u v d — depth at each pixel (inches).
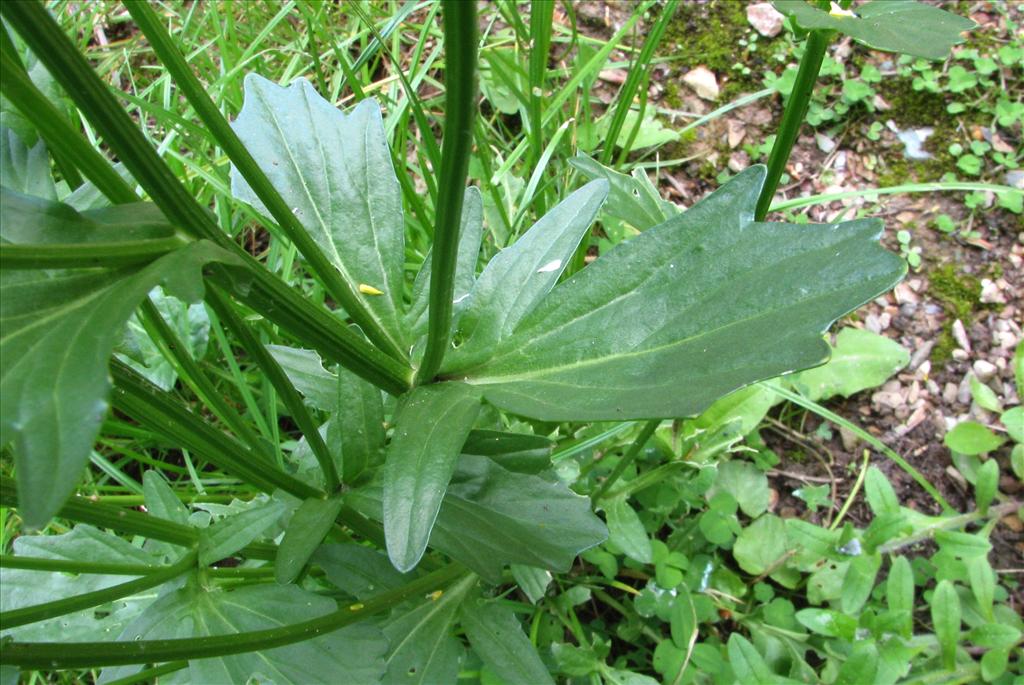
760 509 12.6
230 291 6.8
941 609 10.8
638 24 16.2
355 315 8.1
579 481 11.5
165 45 6.4
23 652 6.6
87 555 9.0
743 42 15.9
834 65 15.4
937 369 13.7
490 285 7.8
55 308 5.9
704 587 11.9
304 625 7.9
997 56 15.2
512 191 13.0
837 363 13.6
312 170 9.0
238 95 13.8
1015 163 14.5
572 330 7.2
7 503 6.8
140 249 6.1
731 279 6.7
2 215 6.1
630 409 6.6
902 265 6.2
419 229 13.1
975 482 12.8
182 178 13.6
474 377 7.6
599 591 11.9
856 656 10.3
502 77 12.9
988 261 14.1
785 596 12.3
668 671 11.0
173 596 8.2
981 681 11.0
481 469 8.9
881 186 14.8
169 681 8.5
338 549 9.2
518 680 9.0
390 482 7.1
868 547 11.2
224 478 12.4
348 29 15.2
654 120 15.3
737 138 15.3
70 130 6.1
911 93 15.2
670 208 9.3
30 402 5.5
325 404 9.8
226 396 13.2
